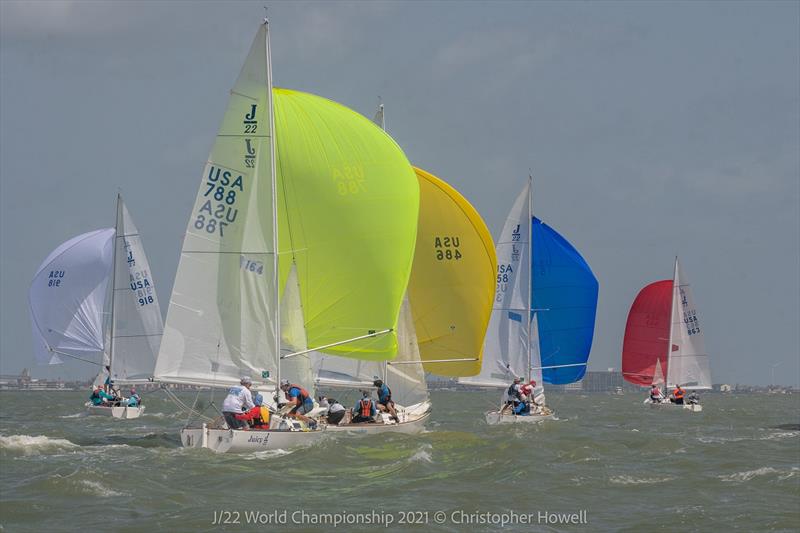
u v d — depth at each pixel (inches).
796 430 7126.0
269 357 4330.7
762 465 4367.6
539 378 7249.0
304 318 4817.9
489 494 3440.0
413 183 4938.5
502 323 7199.8
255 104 4320.9
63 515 2908.5
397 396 5388.8
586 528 2970.0
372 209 4842.5
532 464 4136.3
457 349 5693.9
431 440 4788.4
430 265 5689.0
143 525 2805.1
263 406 4168.3
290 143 4793.3
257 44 4323.3
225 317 4313.5
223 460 3922.2
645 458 4621.1
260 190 4328.3
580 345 7357.3
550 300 7337.6
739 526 3016.7
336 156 4825.3
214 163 4320.9
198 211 4303.6
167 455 4050.2
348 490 3417.8
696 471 4158.5
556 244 7352.4
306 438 4239.7
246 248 4315.9
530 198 7273.6
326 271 4815.5
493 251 5703.7
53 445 4488.2
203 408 4397.1
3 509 2957.7
